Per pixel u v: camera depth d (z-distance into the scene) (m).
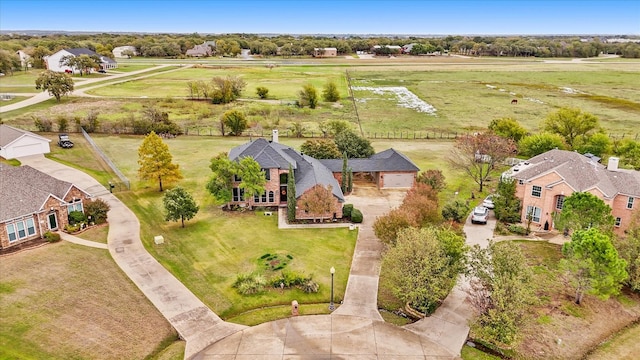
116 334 28.50
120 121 86.00
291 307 32.38
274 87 143.88
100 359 26.36
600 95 127.44
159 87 135.88
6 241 38.25
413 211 41.47
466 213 48.62
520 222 47.38
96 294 32.47
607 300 34.16
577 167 46.25
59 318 29.56
